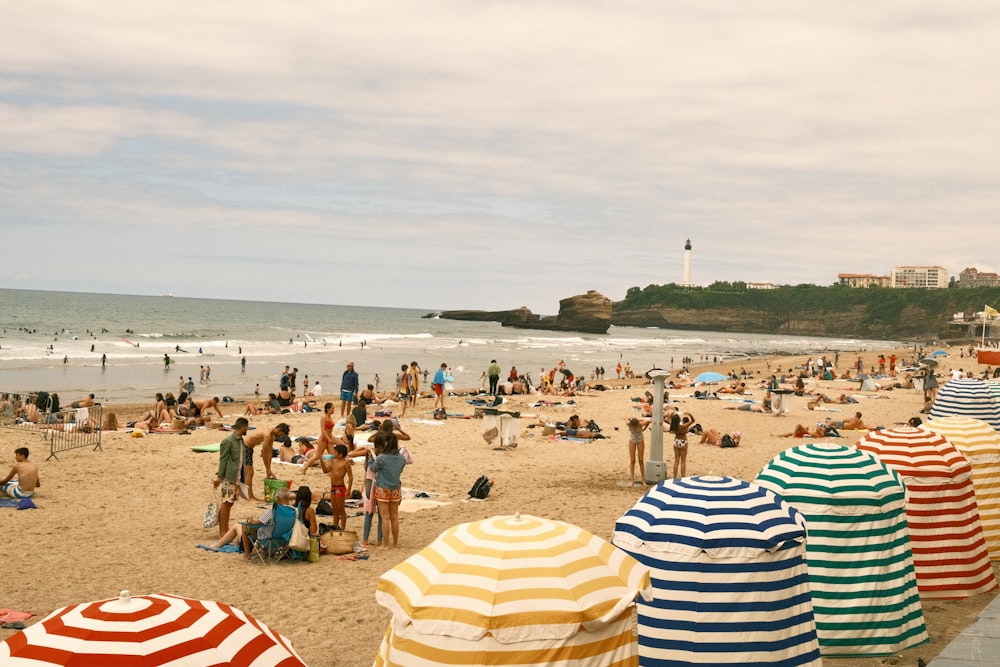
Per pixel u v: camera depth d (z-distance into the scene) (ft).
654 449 55.98
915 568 30.76
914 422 53.21
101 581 32.78
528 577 15.81
